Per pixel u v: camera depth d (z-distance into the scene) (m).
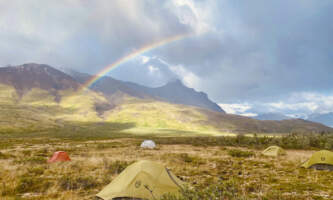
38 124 157.00
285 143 37.66
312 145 37.88
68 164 17.81
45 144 48.00
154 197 7.89
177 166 16.88
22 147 39.41
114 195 8.43
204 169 15.77
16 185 10.86
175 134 152.75
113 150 33.00
